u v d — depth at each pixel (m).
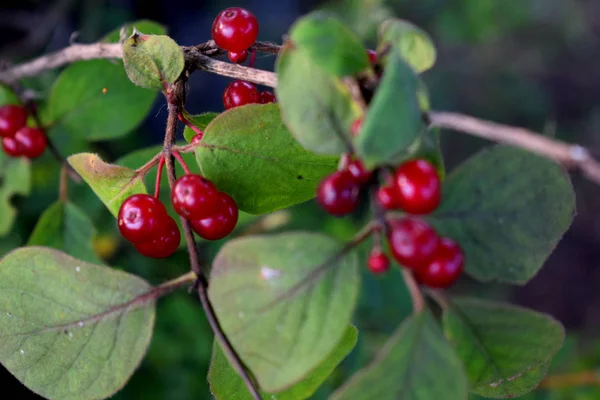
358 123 0.19
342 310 0.19
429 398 0.18
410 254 0.18
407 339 0.19
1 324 0.21
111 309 0.21
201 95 0.83
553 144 0.30
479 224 0.20
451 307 0.20
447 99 0.86
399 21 0.20
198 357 0.45
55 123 0.30
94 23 0.63
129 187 0.22
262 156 0.21
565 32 0.98
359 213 0.49
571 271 0.90
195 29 0.89
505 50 0.97
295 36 0.18
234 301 0.19
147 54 0.22
